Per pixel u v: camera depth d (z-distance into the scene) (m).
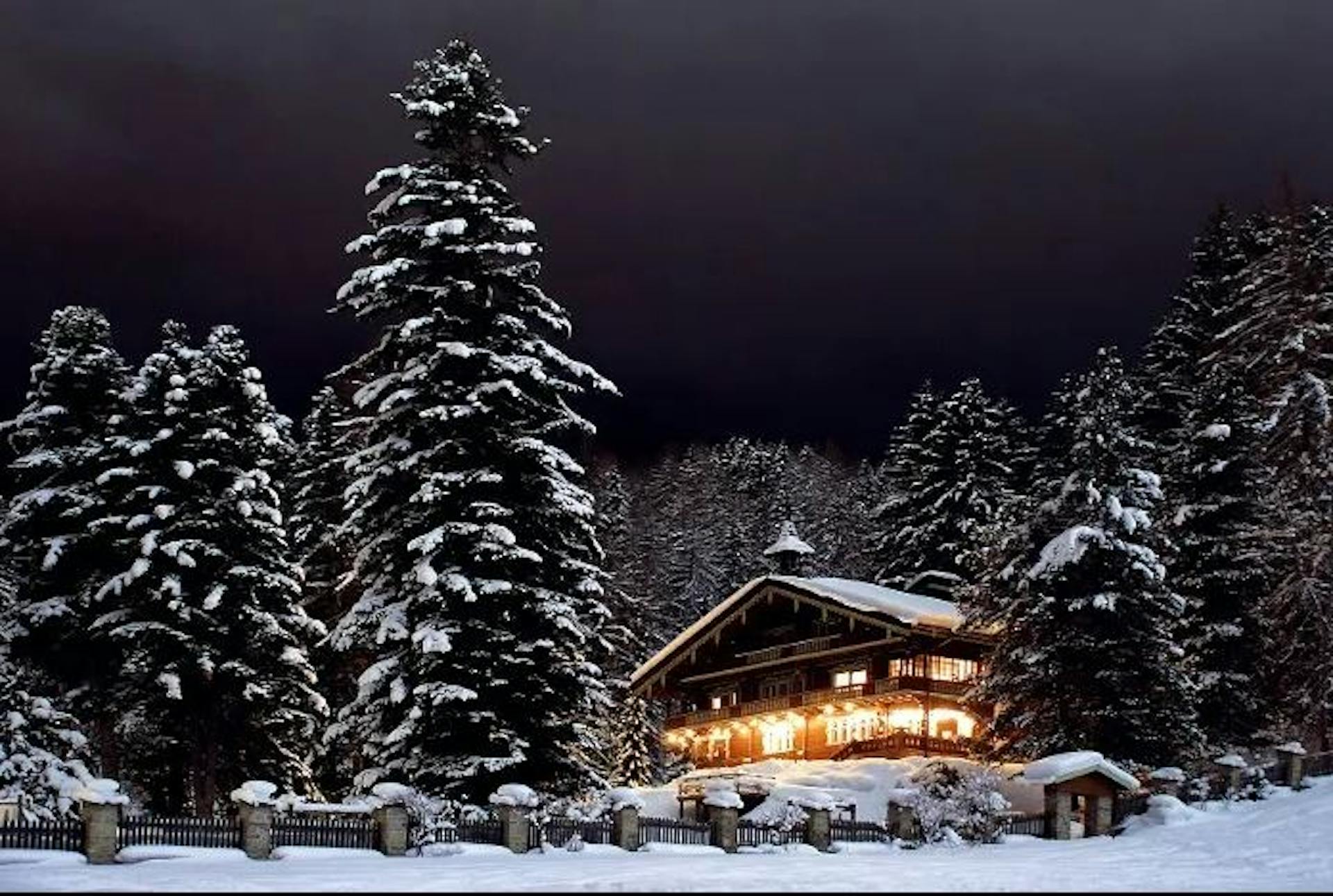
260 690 40.88
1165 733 46.72
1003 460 86.00
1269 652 51.75
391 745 36.06
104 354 45.66
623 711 70.69
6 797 33.16
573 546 38.28
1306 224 64.31
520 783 35.81
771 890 21.38
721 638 73.69
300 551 53.84
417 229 37.84
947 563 78.81
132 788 41.88
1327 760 44.62
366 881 23.05
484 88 39.69
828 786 57.50
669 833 36.06
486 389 36.34
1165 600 48.28
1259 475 53.62
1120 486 50.09
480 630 35.66
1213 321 73.31
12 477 44.66
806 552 73.06
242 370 43.41
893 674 67.44
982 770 46.78
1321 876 24.34
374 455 37.31
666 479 147.00
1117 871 26.09
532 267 38.56
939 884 22.70
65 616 41.69
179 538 40.88
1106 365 52.56
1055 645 47.78
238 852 28.81
